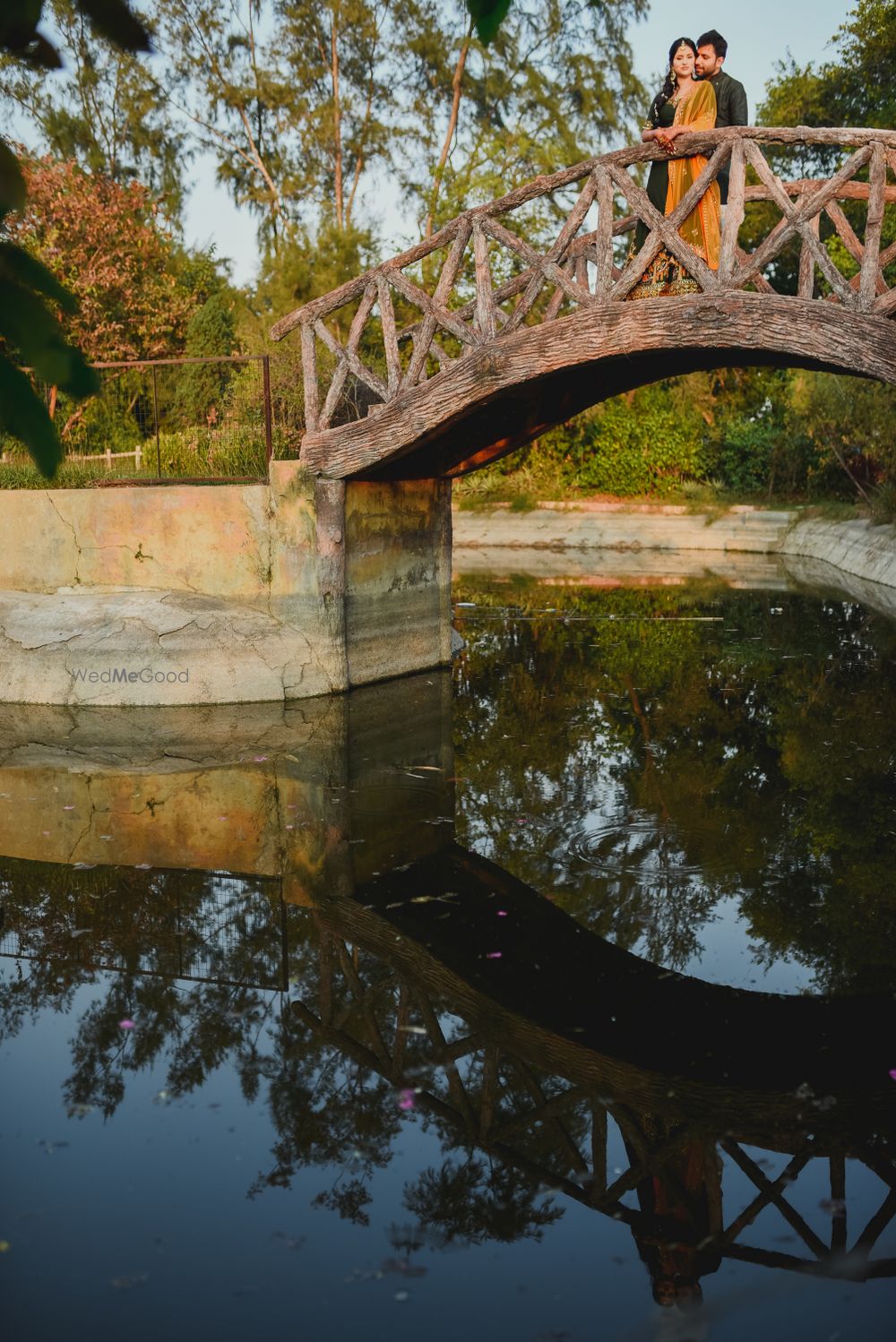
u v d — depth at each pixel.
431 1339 2.35
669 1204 2.89
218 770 7.24
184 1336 2.36
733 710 8.83
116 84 25.52
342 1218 2.84
